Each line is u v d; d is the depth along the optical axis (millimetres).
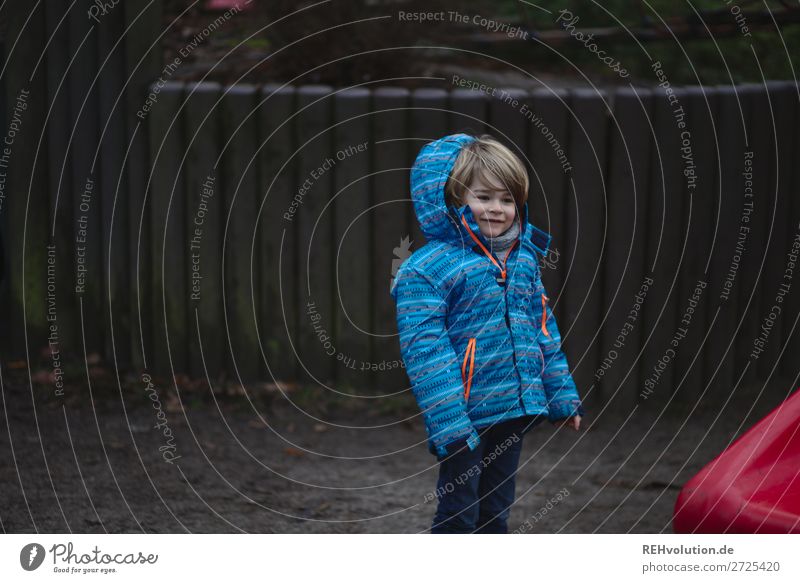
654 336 4676
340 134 4496
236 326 4648
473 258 2721
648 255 4645
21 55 4570
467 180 2732
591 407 4672
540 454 4164
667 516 3480
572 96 4508
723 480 2139
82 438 4031
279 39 5023
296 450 4098
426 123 4488
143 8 4527
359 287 4605
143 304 4664
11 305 4727
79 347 4758
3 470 3670
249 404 4516
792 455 2176
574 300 4613
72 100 4590
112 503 3445
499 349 2701
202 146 4520
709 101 4594
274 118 4496
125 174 4613
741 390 4836
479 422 2678
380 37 4992
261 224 4570
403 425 4438
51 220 4688
